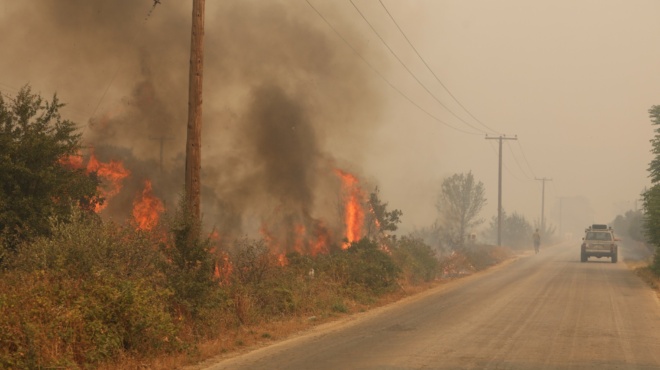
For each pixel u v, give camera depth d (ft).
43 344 30.45
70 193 51.72
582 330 45.78
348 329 48.06
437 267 100.32
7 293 34.04
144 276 41.86
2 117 49.88
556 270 115.85
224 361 36.35
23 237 47.09
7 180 48.01
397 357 35.94
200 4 49.83
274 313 53.42
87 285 36.24
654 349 38.40
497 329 46.34
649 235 101.96
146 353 35.40
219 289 47.80
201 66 49.67
